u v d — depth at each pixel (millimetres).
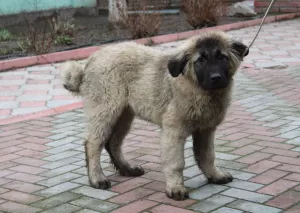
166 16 7520
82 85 2539
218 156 2777
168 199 2365
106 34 6176
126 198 2395
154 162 2766
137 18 6039
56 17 7320
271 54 5023
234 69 2299
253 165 2660
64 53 5105
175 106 2314
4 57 5020
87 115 2521
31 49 5266
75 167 2746
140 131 3201
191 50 2260
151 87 2402
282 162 2680
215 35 2268
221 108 2336
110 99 2471
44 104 3750
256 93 3801
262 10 7598
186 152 2861
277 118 3295
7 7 6934
